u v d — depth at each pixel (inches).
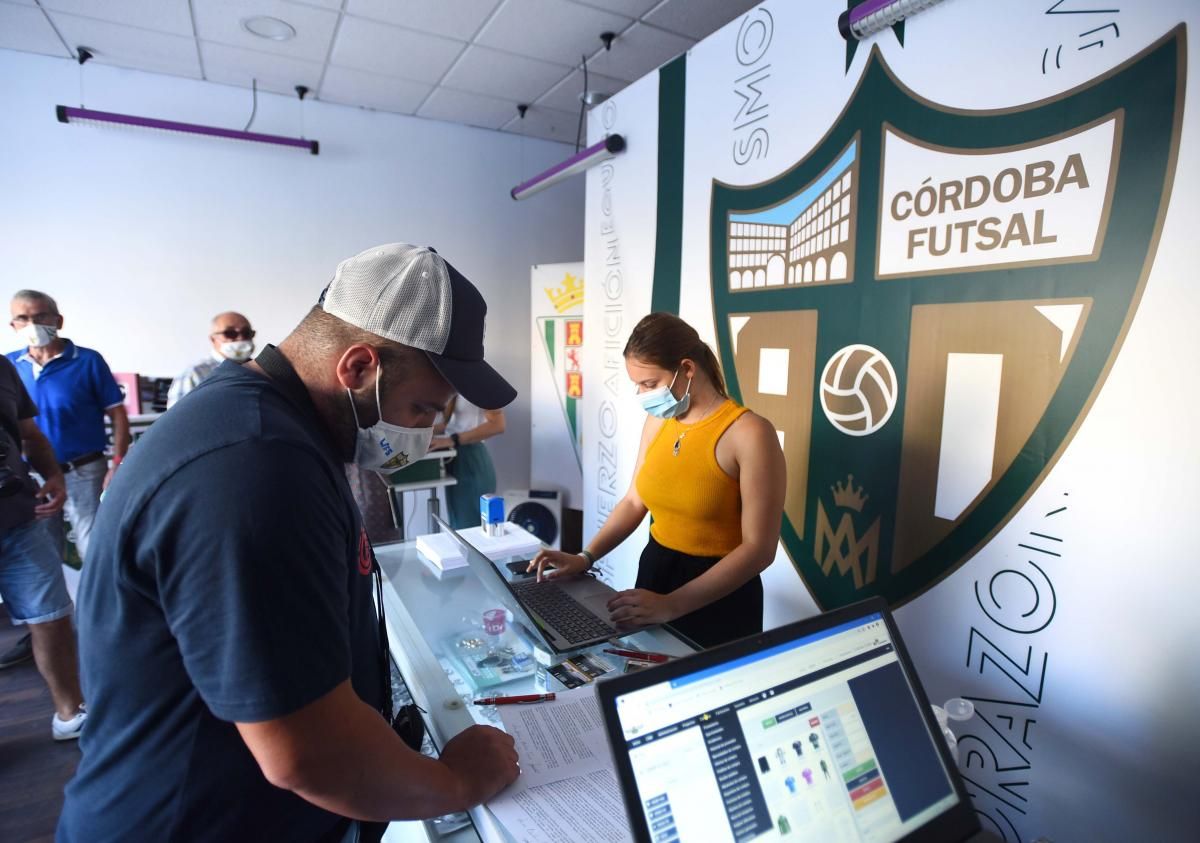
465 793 27.4
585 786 29.1
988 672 58.2
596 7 106.5
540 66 129.3
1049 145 51.1
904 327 63.4
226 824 26.4
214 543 21.4
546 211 179.0
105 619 24.6
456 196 166.2
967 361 58.1
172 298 138.3
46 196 126.0
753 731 24.3
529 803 28.0
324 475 25.1
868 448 67.9
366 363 28.1
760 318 81.0
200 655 21.9
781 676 25.7
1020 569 55.1
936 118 59.2
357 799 24.2
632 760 21.7
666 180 95.6
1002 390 55.5
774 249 78.4
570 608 48.3
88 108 127.6
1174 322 44.9
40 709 90.5
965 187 57.3
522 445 183.6
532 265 178.5
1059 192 50.7
